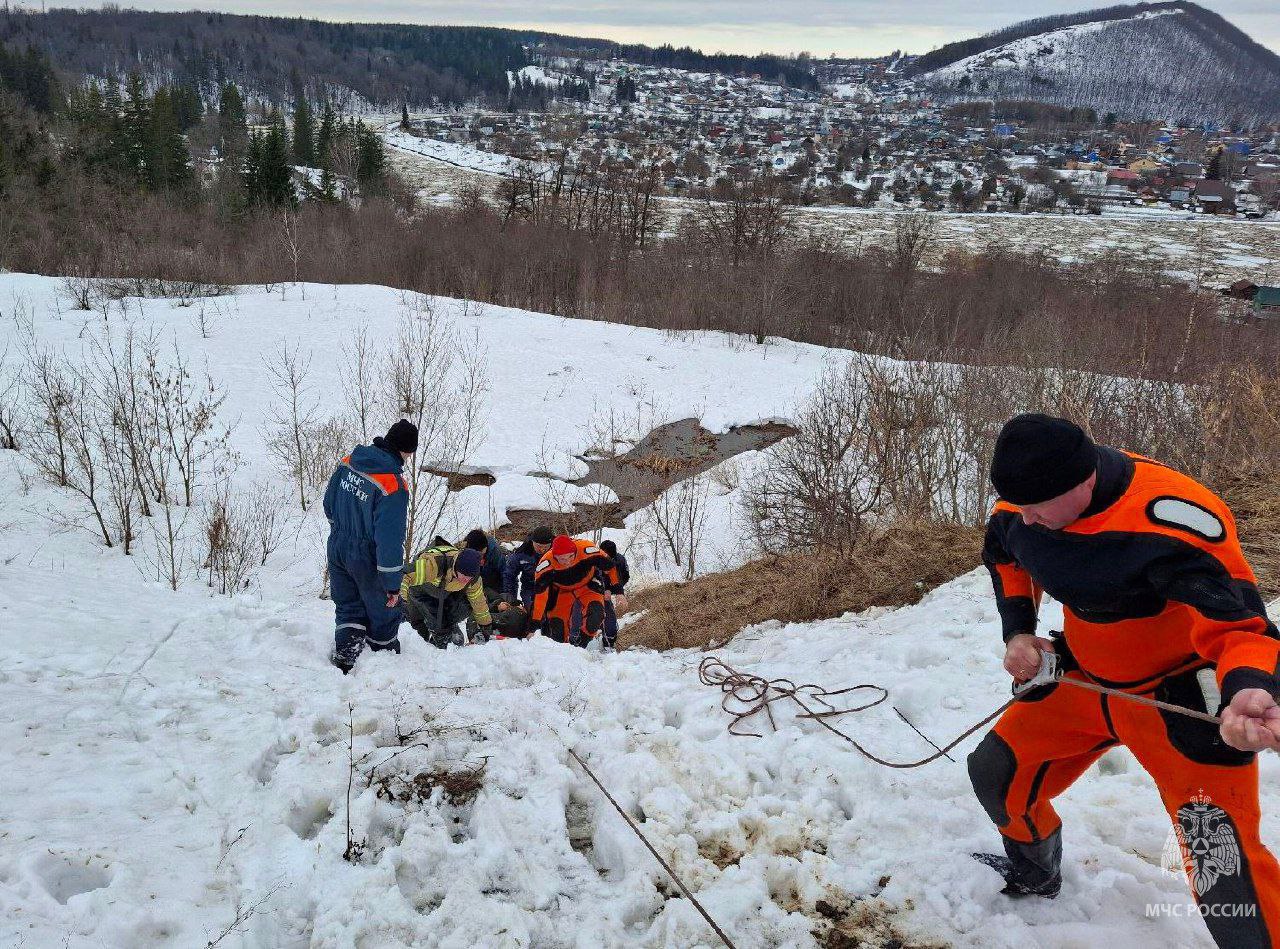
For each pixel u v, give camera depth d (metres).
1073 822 3.50
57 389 15.38
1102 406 11.91
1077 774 2.90
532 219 54.75
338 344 25.78
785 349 31.48
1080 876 3.17
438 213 64.12
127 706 4.79
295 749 4.23
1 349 22.45
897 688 4.84
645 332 31.30
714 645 8.24
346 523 5.78
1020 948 2.89
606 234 51.06
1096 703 2.62
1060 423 2.31
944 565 8.44
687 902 3.11
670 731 4.30
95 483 14.10
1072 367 14.35
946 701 4.71
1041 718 2.77
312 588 11.61
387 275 43.66
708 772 3.98
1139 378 12.59
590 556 8.00
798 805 3.73
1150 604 2.34
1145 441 10.58
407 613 7.20
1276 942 2.27
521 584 8.70
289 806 3.58
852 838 3.51
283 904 3.06
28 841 3.18
